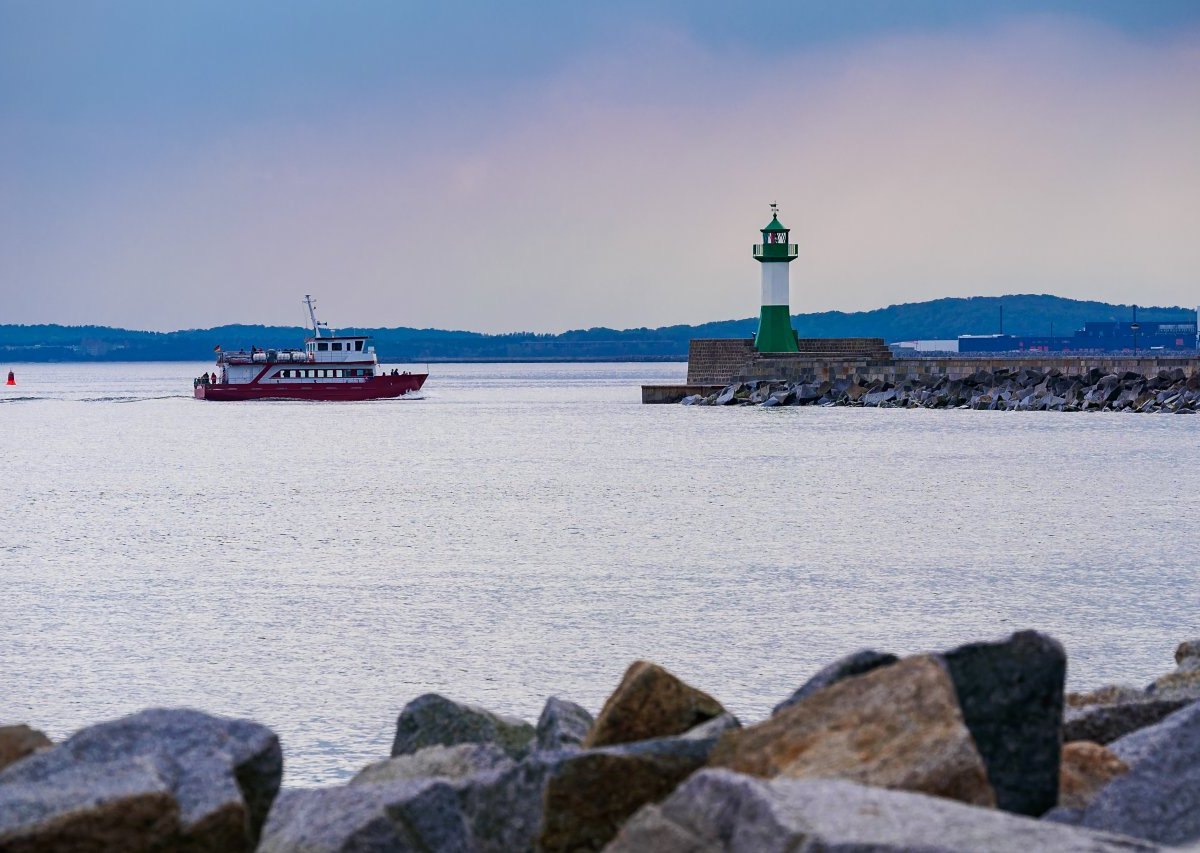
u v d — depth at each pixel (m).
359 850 21.62
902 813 18.34
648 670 31.09
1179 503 130.50
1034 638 24.28
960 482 154.62
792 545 104.94
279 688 60.94
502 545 108.00
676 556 99.69
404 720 35.28
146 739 22.20
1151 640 67.44
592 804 24.23
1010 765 23.52
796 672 61.72
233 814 20.36
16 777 21.19
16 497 157.62
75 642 71.38
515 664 64.62
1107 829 22.36
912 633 70.12
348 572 95.00
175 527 125.44
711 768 21.73
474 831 24.59
